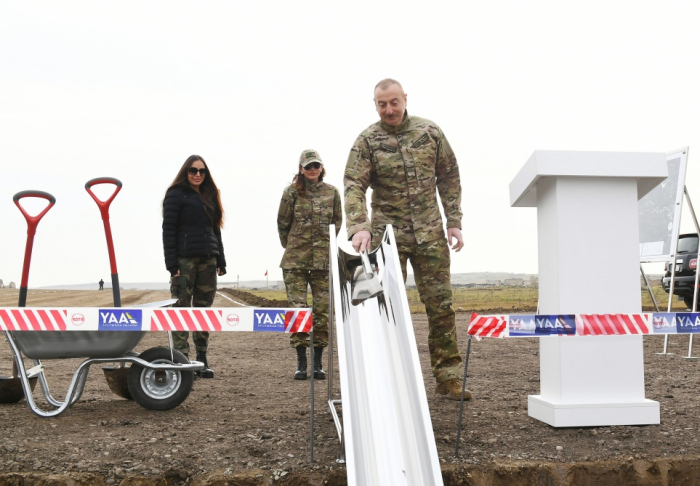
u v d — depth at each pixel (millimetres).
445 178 4492
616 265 3713
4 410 4168
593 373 3646
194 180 5691
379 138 4246
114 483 2879
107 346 3969
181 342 5680
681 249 12172
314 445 3305
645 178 3770
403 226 4266
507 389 4938
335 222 6066
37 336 3855
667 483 3072
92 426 3697
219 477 2881
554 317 3291
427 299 4395
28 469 2934
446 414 3979
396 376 2812
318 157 5789
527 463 3039
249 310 3256
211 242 5805
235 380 5637
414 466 2436
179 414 4066
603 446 3275
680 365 6402
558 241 3678
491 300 23234
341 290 3488
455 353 4461
